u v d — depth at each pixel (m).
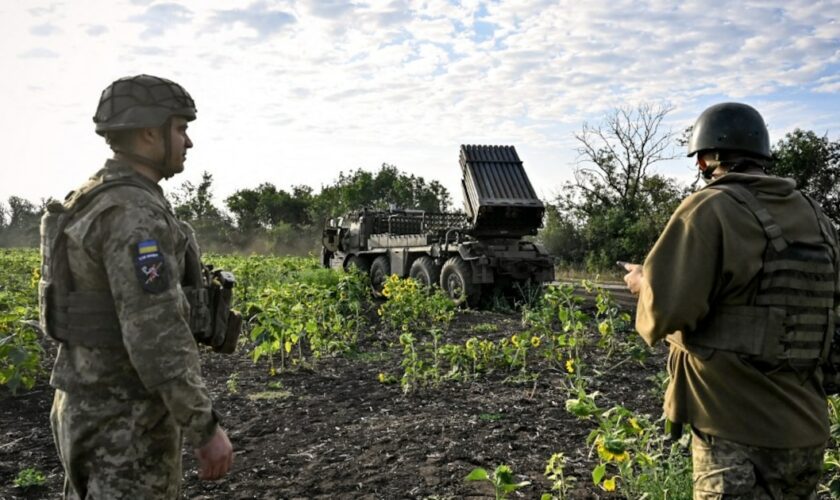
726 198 2.17
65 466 2.16
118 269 2.00
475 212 12.76
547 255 13.02
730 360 2.12
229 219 49.53
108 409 2.09
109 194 2.08
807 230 2.18
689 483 3.28
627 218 25.42
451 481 3.85
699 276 2.12
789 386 2.13
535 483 3.79
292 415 5.30
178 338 2.02
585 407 3.15
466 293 12.34
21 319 5.89
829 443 3.82
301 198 50.16
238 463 4.24
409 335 6.14
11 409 5.39
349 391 6.07
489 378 6.51
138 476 2.11
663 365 6.98
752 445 2.10
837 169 21.89
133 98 2.17
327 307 8.41
